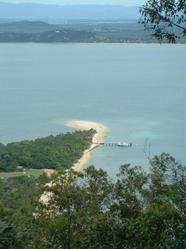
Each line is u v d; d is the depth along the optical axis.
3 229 10.63
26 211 16.70
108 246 13.00
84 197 16.97
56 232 15.30
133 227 12.84
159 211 12.73
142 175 17.91
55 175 17.84
